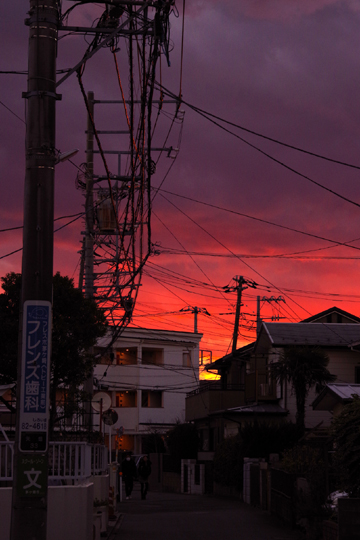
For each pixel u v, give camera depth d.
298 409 36.41
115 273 25.47
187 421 51.00
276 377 38.31
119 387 60.22
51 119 8.52
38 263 8.25
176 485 41.03
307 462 18.95
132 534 16.64
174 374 62.41
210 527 18.11
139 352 61.00
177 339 62.78
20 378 8.16
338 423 13.84
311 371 36.12
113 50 12.57
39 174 8.38
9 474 13.80
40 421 8.09
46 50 8.59
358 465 13.01
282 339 40.72
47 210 8.34
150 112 13.62
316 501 15.12
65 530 11.91
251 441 31.78
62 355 22.59
